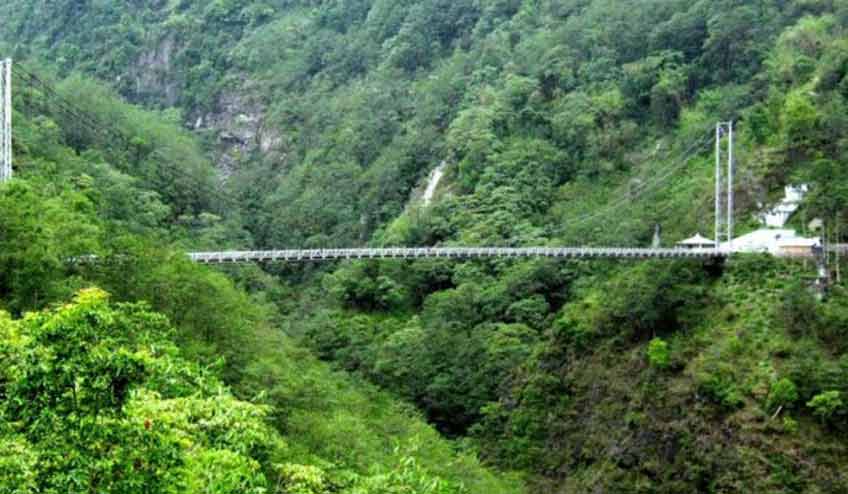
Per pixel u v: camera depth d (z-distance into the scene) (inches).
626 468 2728.8
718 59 4611.2
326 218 4874.5
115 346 823.1
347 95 6003.9
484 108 4852.4
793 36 4269.2
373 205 4800.7
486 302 3617.1
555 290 3644.2
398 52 6107.3
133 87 7091.5
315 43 6673.2
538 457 2906.0
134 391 807.7
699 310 2935.5
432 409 3166.8
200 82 6845.5
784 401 2534.5
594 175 4345.5
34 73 5226.4
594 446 2832.2
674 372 2802.7
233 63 6850.4
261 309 2810.0
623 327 3016.7
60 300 1635.1
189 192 4830.2
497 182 4360.2
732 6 4751.5
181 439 837.8
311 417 1863.9
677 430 2679.6
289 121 6072.8
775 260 2970.0
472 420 3137.3
